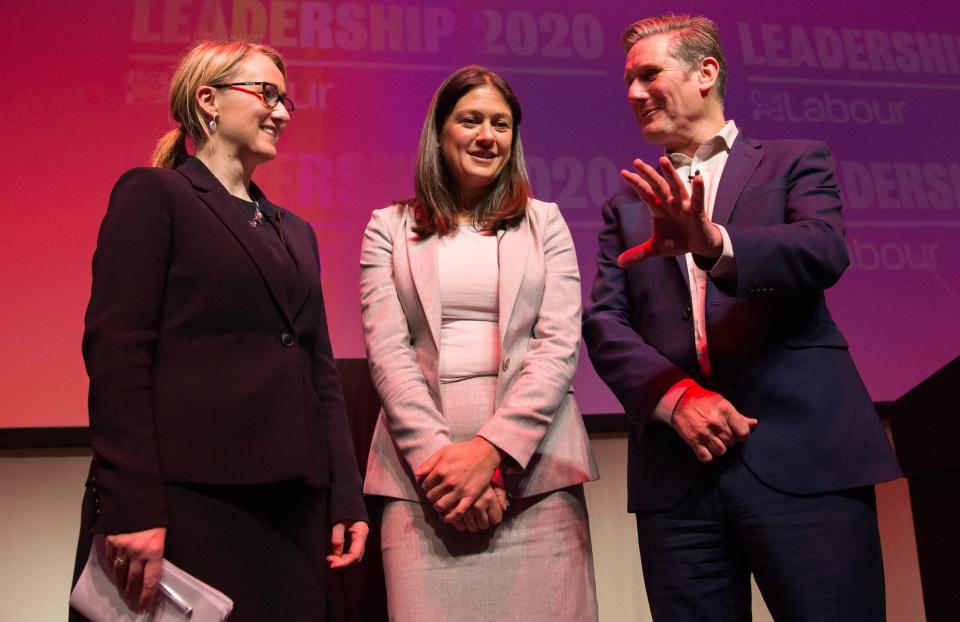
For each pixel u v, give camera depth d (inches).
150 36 122.0
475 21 129.9
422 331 70.3
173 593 49.7
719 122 76.7
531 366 67.5
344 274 118.2
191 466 52.4
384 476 68.2
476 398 67.8
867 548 62.6
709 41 76.4
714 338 67.6
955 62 139.9
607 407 115.6
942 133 135.9
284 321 58.8
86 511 53.3
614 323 72.5
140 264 54.1
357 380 84.1
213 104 64.0
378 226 75.7
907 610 107.5
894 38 139.0
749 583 68.0
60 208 113.0
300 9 126.6
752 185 70.5
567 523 68.4
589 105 129.2
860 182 131.0
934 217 131.4
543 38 130.6
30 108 115.6
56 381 107.0
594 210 125.6
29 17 118.6
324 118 123.2
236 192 64.1
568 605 66.1
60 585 96.3
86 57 119.2
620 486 107.6
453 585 65.4
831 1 139.3
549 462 67.9
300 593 55.6
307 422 58.0
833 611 60.9
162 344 54.6
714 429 63.1
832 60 136.6
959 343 125.9
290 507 57.1
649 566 68.9
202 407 53.7
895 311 125.9
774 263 60.9
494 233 73.8
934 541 86.6
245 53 65.6
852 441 63.6
